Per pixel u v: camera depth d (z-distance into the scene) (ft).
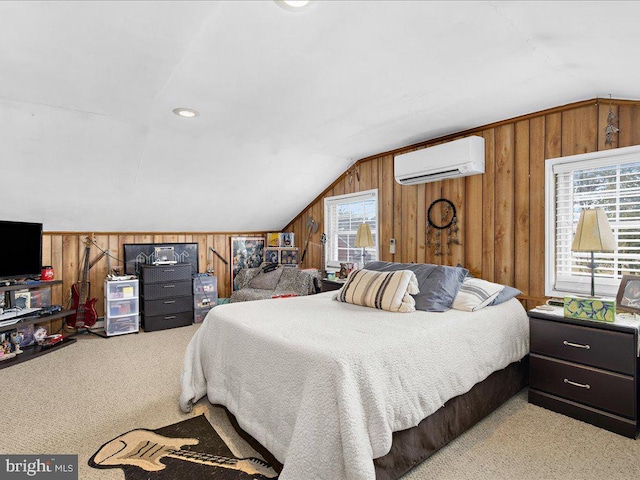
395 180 12.28
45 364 10.73
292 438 4.96
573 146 8.73
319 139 11.43
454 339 6.78
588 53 5.84
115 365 10.64
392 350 5.68
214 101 8.16
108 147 10.31
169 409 7.89
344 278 13.50
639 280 7.62
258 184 14.42
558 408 7.68
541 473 5.76
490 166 10.27
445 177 10.92
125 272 15.23
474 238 10.67
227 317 7.72
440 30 5.28
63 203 12.22
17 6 4.51
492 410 7.66
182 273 15.37
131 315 14.19
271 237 17.88
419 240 12.12
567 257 9.07
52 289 13.75
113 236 15.10
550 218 9.16
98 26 5.03
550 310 8.10
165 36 5.32
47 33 5.20
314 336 6.16
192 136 10.81
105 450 6.38
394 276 8.55
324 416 4.88
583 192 8.80
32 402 8.23
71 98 7.90
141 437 6.79
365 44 5.69
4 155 9.59
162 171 12.06
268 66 6.45
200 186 13.48
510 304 8.80
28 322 11.53
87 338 13.48
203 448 6.46
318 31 5.30
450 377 6.39
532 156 9.43
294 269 16.06
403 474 5.61
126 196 12.80
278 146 12.16
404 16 4.91
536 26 5.11
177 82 7.09
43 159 10.11
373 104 8.45
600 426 7.09
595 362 7.16
